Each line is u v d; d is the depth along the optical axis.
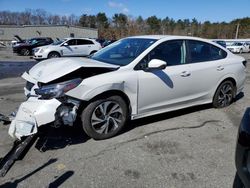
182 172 3.41
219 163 3.63
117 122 4.34
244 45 38.56
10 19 90.44
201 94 5.37
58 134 4.39
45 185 3.11
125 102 4.34
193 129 4.74
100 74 4.10
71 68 3.96
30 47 24.05
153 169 3.46
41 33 51.00
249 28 87.81
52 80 3.82
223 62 5.65
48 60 4.67
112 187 3.10
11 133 3.85
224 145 4.16
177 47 4.98
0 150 3.87
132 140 4.25
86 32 51.72
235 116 5.46
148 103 4.59
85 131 4.10
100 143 4.13
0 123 4.76
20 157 3.67
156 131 4.61
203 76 5.26
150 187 3.11
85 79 3.92
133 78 4.30
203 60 5.35
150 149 3.98
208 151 3.96
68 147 3.99
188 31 90.50
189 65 5.06
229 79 5.84
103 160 3.65
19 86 8.37
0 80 9.70
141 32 82.69
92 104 4.02
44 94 3.74
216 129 4.77
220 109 5.85
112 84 4.06
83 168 3.46
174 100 4.93
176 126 4.85
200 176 3.33
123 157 3.74
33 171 3.38
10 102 6.22
